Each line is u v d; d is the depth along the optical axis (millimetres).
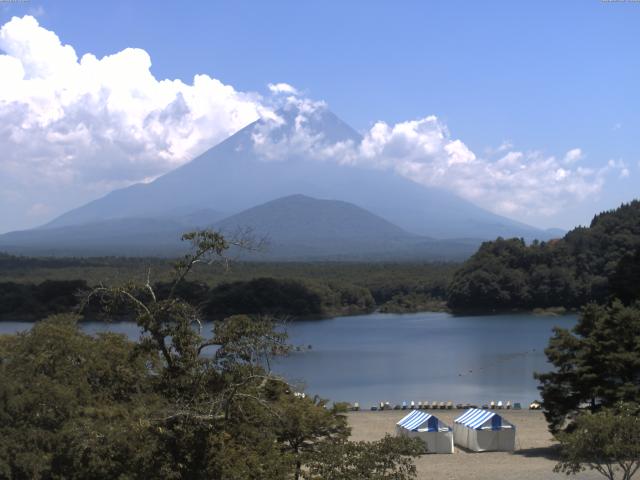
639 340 45938
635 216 183875
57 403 25250
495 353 110438
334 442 28422
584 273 174500
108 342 30266
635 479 38250
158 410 23953
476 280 180125
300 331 144875
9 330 120812
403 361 103375
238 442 25250
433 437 49250
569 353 47281
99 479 23516
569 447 33094
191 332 25578
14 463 23203
